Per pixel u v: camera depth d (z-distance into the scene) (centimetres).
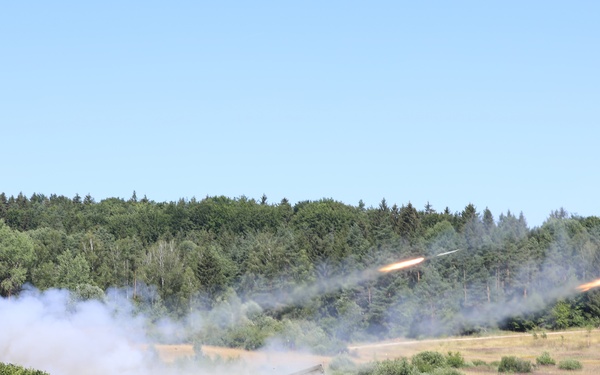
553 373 10188
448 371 9762
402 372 9531
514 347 14638
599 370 10562
